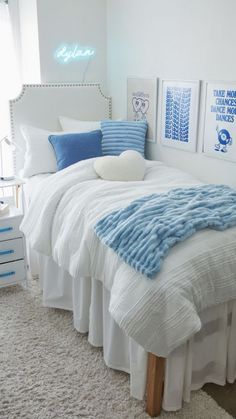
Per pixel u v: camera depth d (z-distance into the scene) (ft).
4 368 6.67
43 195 8.44
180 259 5.54
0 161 11.91
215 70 8.59
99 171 8.68
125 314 5.50
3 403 5.96
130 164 8.76
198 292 5.49
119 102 11.87
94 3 11.41
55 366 6.75
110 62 11.98
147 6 10.13
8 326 7.78
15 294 8.96
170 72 9.80
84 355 7.02
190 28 9.02
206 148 9.11
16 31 11.77
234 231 6.06
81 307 7.30
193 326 5.23
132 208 6.68
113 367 6.62
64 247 7.27
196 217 6.11
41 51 10.89
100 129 10.77
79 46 11.47
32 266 9.71
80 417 5.78
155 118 10.50
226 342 6.28
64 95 11.31
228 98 8.30
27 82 11.98
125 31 11.07
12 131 10.82
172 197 6.98
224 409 5.97
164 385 5.81
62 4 10.89
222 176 8.86
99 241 6.57
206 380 6.45
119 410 5.92
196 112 9.16
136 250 5.72
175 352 5.61
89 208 7.22
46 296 8.27
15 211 9.04
